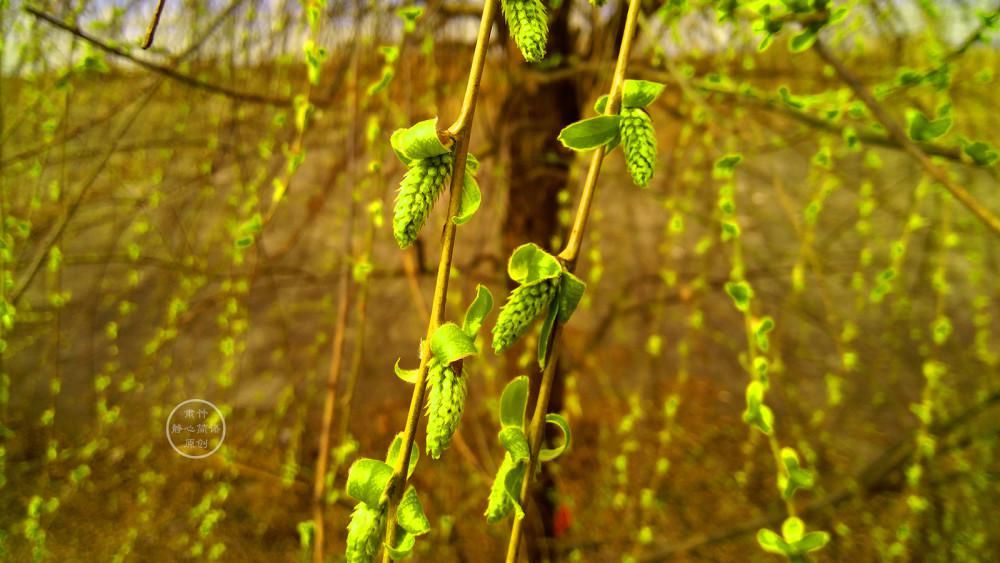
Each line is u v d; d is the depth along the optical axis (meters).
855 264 0.85
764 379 0.31
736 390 0.98
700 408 0.95
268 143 0.59
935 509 0.64
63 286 0.92
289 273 0.81
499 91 0.66
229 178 0.77
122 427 0.81
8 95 0.58
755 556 0.73
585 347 0.85
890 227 0.91
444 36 0.61
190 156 0.76
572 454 0.82
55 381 0.60
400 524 0.20
